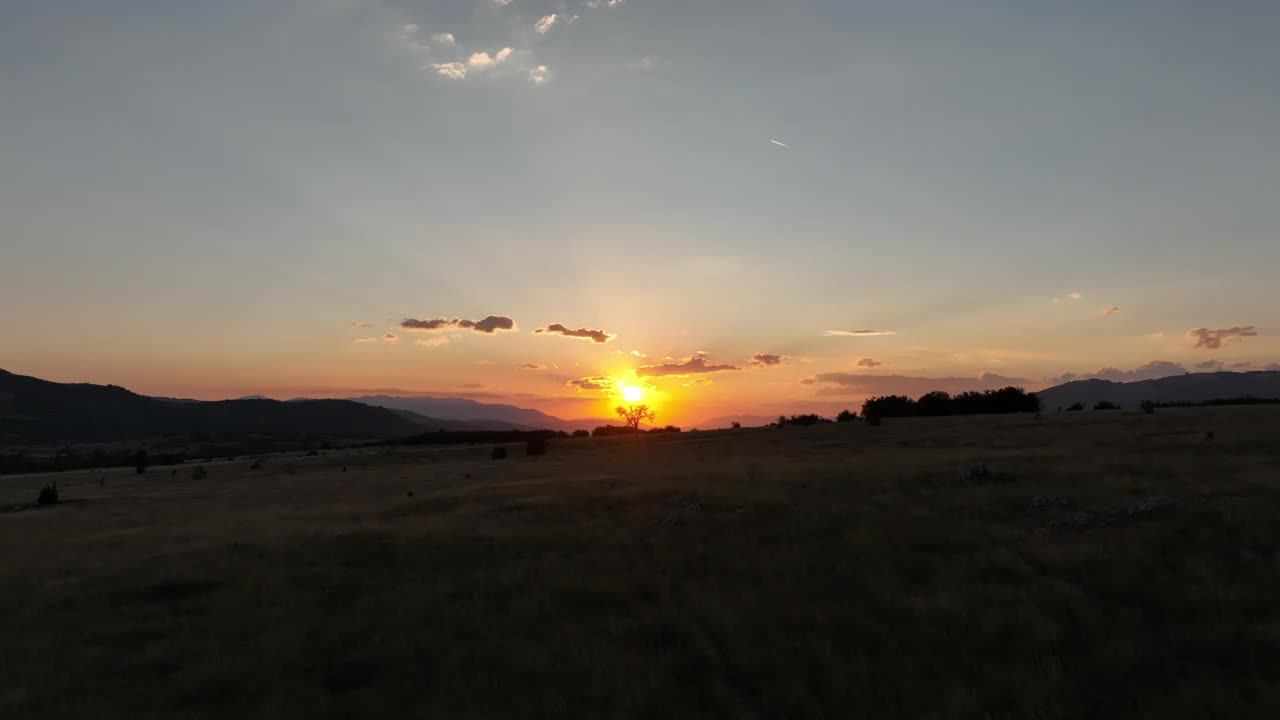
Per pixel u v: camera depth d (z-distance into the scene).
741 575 13.65
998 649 9.28
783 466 34.25
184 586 14.77
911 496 20.75
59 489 63.25
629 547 17.02
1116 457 25.92
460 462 82.62
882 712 7.78
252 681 9.21
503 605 12.67
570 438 116.50
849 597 11.92
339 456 98.31
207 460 119.94
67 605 13.55
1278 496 15.83
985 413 86.69
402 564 16.64
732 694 8.34
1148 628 9.64
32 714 8.33
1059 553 13.12
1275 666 8.15
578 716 7.95
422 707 8.26
